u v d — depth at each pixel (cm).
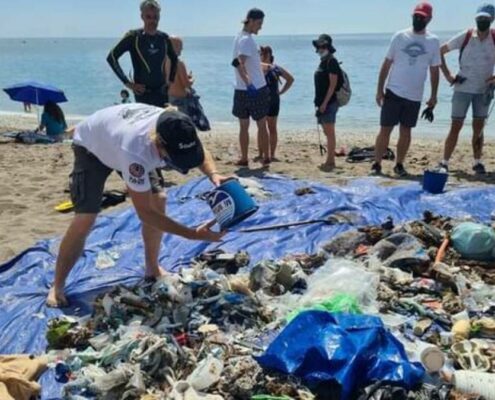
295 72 4128
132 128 458
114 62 863
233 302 495
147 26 861
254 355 429
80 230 521
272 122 1064
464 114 946
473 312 495
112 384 405
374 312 489
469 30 921
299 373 401
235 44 966
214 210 467
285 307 499
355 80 3322
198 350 446
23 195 880
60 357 451
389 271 548
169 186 898
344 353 396
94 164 510
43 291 560
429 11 903
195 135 444
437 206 755
